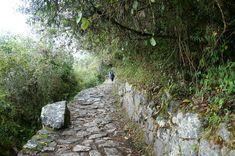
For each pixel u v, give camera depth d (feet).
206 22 10.35
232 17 9.50
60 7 12.26
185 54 11.98
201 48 11.27
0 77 27.86
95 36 16.38
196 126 9.43
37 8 13.58
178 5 10.14
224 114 8.45
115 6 11.27
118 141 17.54
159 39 13.12
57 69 38.93
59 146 16.52
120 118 23.40
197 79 11.53
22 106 28.86
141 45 15.84
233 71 9.25
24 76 29.81
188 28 11.00
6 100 26.45
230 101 8.78
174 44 12.76
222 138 7.85
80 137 18.29
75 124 21.50
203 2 9.46
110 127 20.76
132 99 20.72
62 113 20.49
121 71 30.63
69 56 44.29
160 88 15.19
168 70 14.60
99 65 66.13
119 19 12.44
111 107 28.17
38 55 36.32
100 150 15.94
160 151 13.01
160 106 14.01
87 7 10.86
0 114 24.39
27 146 16.26
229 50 10.20
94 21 12.48
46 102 32.55
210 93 10.17
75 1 11.30
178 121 11.08
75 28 14.39
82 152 15.61
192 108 10.34
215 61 10.25
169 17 11.05
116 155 15.21
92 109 27.37
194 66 11.90
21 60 30.91
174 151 11.12
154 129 14.21
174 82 13.44
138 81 20.29
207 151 8.43
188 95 12.05
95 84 62.28
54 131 19.33
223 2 9.05
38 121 28.89
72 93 43.62
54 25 14.98
